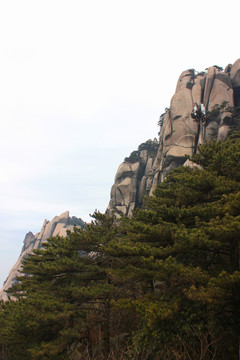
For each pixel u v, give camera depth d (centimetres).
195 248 998
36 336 1353
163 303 927
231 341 912
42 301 1272
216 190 1212
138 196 7994
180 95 6950
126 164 8825
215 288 773
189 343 888
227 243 981
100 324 1468
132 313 1352
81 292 1304
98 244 1653
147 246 1071
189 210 1188
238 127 4509
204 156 1579
